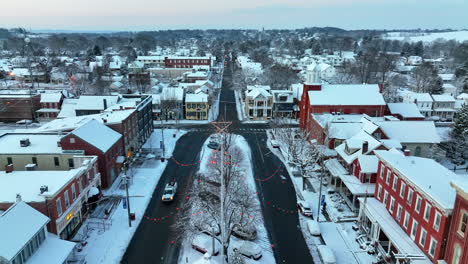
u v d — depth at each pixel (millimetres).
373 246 37000
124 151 59594
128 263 34500
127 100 86062
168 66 191625
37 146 49750
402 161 38562
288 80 135125
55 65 170875
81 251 35875
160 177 55812
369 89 77625
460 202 26562
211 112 102812
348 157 51188
